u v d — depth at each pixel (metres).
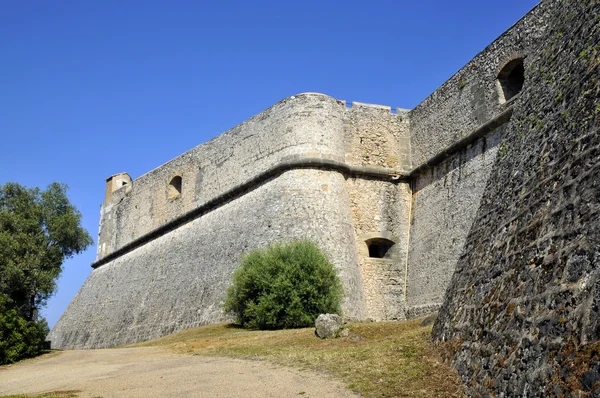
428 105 23.36
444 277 20.20
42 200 23.86
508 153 9.87
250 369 10.93
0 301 17.52
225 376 10.31
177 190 32.00
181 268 27.53
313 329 15.77
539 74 10.03
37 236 22.38
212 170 28.28
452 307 9.36
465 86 20.94
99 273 37.47
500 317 7.09
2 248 20.48
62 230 23.20
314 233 21.17
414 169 23.52
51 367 14.62
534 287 6.50
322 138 23.06
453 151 21.06
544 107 8.85
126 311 30.53
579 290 5.59
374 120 24.45
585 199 6.18
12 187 23.41
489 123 18.98
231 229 24.88
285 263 18.58
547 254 6.54
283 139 23.58
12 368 15.26
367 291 22.11
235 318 20.23
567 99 7.91
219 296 23.19
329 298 17.91
